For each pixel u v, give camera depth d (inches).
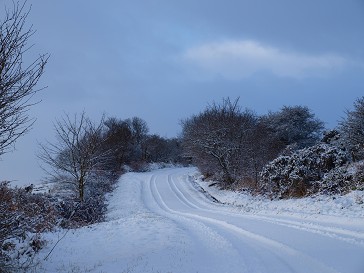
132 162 2379.4
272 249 414.0
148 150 2736.2
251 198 1030.4
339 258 348.2
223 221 682.8
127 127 2583.7
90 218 860.0
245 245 447.2
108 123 2458.2
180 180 1680.6
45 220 633.0
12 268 364.5
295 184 885.2
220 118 1453.0
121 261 411.2
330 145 986.7
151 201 1246.3
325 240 430.6
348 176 778.2
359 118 922.7
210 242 486.6
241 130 1414.9
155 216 817.5
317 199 745.6
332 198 705.6
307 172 877.8
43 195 872.3
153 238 542.0
